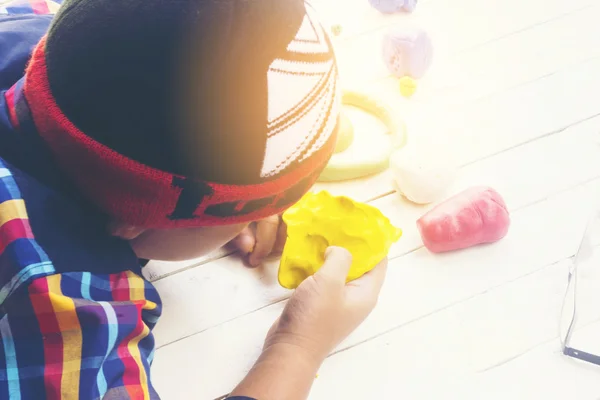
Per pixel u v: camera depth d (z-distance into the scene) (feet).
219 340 2.77
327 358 2.72
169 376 2.67
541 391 2.64
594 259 2.96
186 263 3.00
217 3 1.52
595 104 3.66
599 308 2.84
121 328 1.91
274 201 1.82
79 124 1.63
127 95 1.56
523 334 2.78
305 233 2.75
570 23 4.11
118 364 1.90
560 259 3.01
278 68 1.60
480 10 4.23
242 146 1.63
